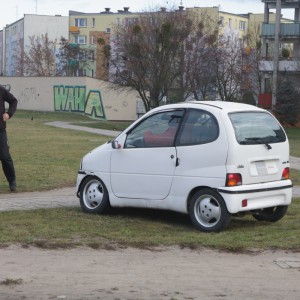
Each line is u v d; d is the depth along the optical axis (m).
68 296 14.57
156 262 17.64
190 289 15.29
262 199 21.30
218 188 20.59
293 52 142.25
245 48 150.50
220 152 20.59
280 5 133.88
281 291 15.30
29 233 20.22
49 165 41.47
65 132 82.69
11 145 57.31
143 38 117.75
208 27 135.00
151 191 22.23
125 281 15.84
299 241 20.00
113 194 23.27
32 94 158.62
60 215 23.44
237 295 14.90
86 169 24.03
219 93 134.38
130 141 22.95
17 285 15.30
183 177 21.39
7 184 32.94
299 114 127.50
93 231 20.83
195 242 19.59
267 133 21.72
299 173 43.41
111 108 149.25
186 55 122.69
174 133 21.88
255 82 143.00
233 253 18.78
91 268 16.91
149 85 119.62
